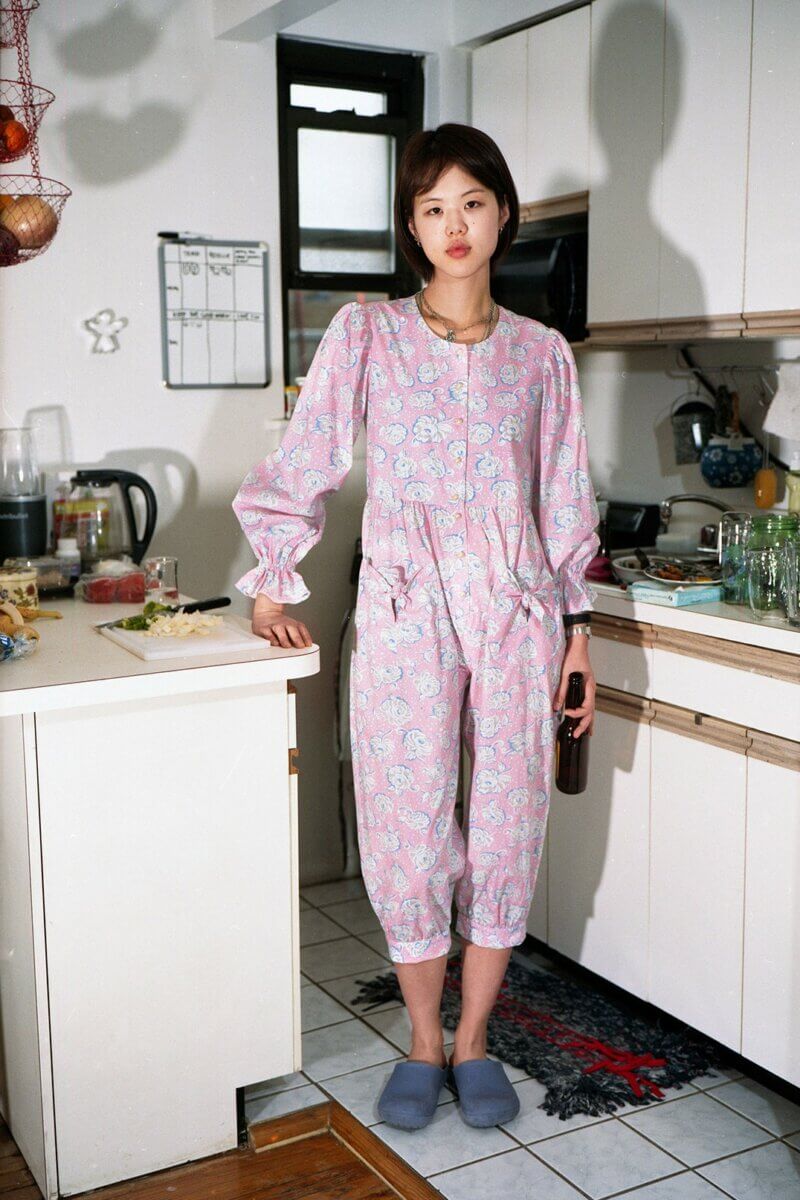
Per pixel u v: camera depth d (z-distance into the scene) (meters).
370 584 2.14
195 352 3.04
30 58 2.74
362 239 3.36
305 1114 2.23
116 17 2.83
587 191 2.86
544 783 2.23
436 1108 2.28
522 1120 2.24
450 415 2.11
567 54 2.88
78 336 2.89
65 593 2.64
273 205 3.10
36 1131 2.03
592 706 2.31
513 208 2.15
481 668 2.13
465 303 2.12
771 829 2.20
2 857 2.07
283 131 3.17
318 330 3.34
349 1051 2.48
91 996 1.99
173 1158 2.11
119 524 2.84
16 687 1.82
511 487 2.13
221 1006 2.12
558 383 2.20
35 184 2.78
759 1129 2.21
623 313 2.77
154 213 2.94
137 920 2.02
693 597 2.42
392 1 3.18
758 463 2.80
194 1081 2.11
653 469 3.11
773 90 2.35
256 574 2.18
